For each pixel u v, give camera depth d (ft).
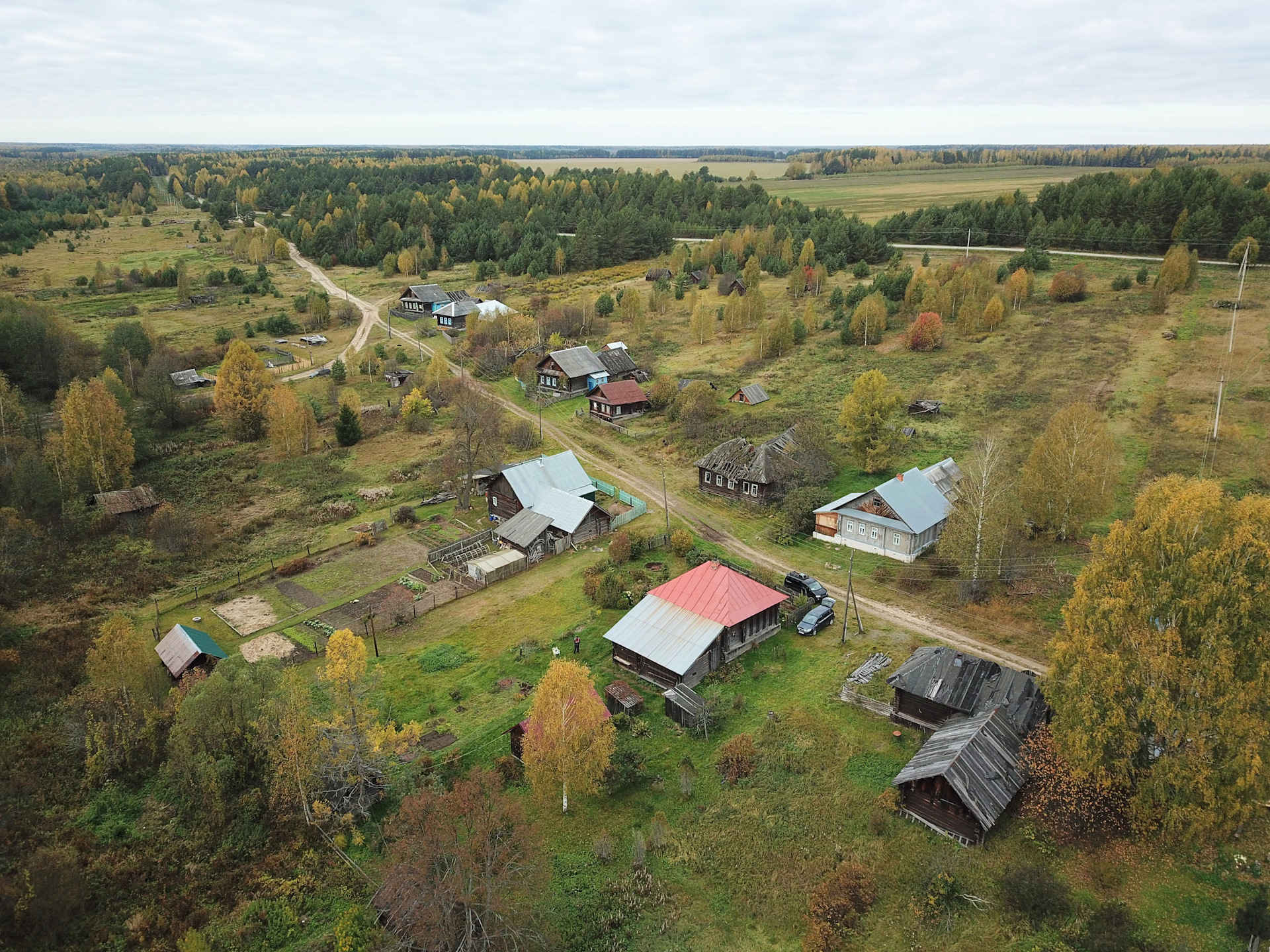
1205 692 106.22
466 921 103.14
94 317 494.59
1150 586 112.68
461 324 474.90
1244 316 348.59
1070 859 113.19
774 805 129.39
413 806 112.06
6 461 255.50
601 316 478.18
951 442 269.23
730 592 171.32
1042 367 322.55
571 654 175.73
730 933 109.81
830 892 110.52
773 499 241.76
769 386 338.54
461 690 164.55
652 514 243.60
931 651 147.74
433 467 278.26
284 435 303.89
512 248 649.20
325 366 419.74
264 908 117.70
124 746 144.66
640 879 118.52
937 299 393.91
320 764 132.46
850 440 252.62
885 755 137.49
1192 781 105.91
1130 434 257.96
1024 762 122.01
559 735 127.03
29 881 115.75
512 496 241.14
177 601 206.49
